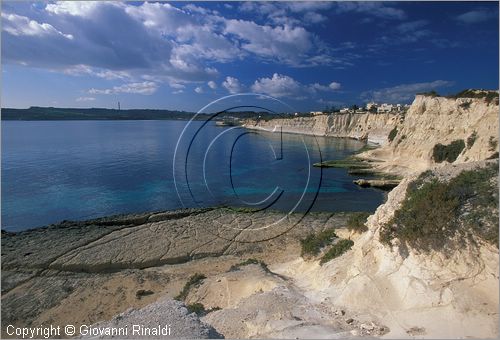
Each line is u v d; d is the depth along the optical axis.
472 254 9.54
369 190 44.06
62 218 32.25
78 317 16.52
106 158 67.06
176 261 22.50
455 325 8.43
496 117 42.44
